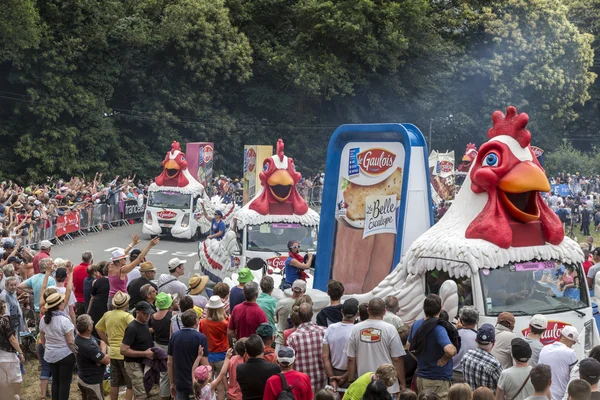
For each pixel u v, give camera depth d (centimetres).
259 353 864
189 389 1009
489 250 1088
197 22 5216
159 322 1138
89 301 1370
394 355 909
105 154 5047
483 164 1139
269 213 1873
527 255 1107
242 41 5450
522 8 6131
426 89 6056
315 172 5866
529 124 6244
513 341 838
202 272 2056
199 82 5447
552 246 1134
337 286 1035
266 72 5762
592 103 7431
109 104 5322
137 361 1098
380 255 1334
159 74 5319
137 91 5278
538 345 967
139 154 5212
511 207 1109
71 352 1139
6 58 4434
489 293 1078
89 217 3350
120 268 1309
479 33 6331
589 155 7106
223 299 1182
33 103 4650
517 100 6147
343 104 5925
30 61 4650
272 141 5809
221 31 5366
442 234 1145
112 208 3597
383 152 1342
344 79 5650
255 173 2903
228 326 1068
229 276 1892
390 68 5812
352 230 1369
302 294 1112
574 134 7388
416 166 1303
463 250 1094
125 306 1148
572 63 6284
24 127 4784
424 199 1311
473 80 6253
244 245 1850
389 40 5541
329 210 1384
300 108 5884
